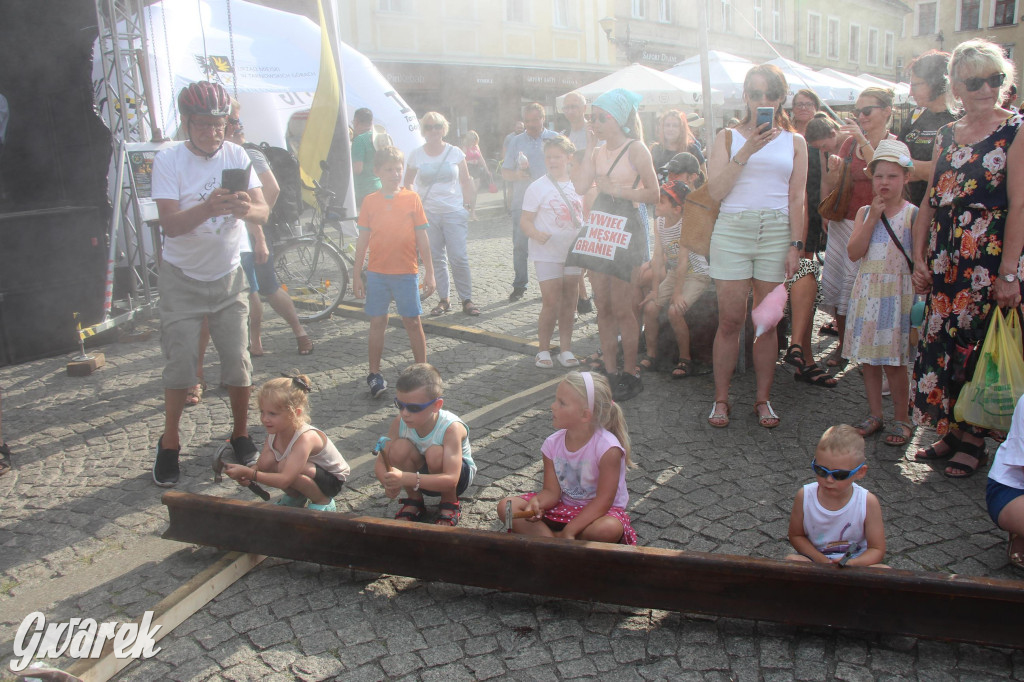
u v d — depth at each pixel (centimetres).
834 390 432
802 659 225
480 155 1236
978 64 293
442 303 637
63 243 559
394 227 437
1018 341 301
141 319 623
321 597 264
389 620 251
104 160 572
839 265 452
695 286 450
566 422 263
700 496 318
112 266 559
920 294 339
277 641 243
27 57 570
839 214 429
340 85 710
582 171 429
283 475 285
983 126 305
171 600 254
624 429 272
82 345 529
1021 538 260
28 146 584
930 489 318
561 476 275
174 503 288
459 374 486
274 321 638
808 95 468
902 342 353
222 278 344
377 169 435
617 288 420
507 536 249
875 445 361
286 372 502
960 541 279
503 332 573
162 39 711
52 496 346
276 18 846
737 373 465
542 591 249
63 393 480
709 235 384
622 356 498
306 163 704
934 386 327
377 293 443
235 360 351
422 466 306
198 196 332
